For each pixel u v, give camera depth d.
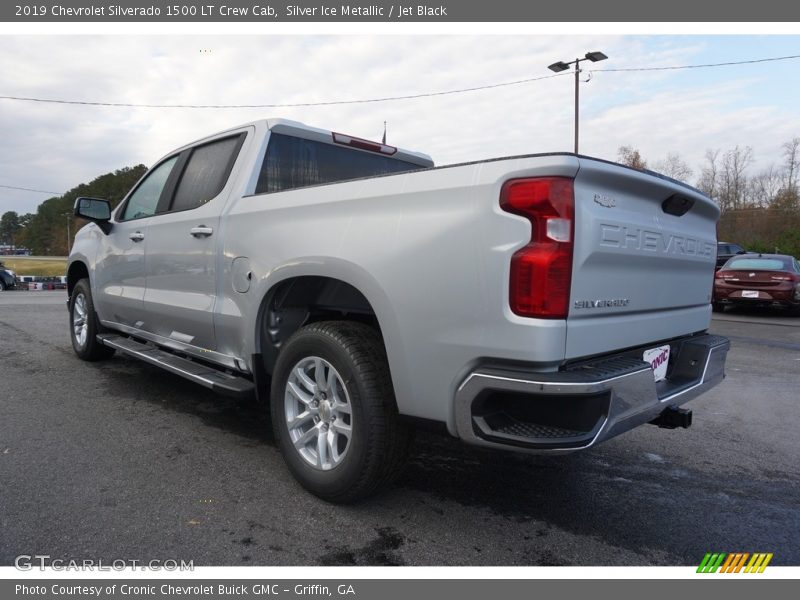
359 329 2.85
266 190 3.73
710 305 3.57
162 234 4.22
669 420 2.89
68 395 4.69
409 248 2.48
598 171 2.29
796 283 12.31
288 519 2.75
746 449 4.01
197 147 4.33
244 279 3.36
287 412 3.05
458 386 2.36
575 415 2.17
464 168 2.38
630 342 2.65
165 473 3.22
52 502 2.83
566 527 2.79
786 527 2.86
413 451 3.75
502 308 2.21
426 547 2.56
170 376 5.41
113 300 5.01
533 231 2.19
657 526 2.84
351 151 4.32
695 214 3.22
